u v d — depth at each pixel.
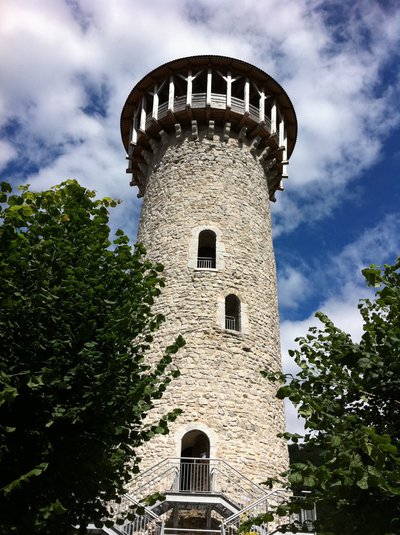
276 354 15.45
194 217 16.64
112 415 7.11
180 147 18.38
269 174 19.78
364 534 5.93
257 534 9.50
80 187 8.56
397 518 5.52
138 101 20.39
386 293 7.19
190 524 11.79
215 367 13.97
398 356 6.88
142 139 19.58
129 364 7.75
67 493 6.76
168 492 11.25
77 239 8.26
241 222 16.94
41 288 7.14
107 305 7.85
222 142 18.41
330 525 6.13
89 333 7.15
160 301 15.24
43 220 8.07
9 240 7.18
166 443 12.75
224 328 14.68
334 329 8.07
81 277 7.66
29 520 6.04
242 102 19.00
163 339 14.55
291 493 12.70
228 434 13.05
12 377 6.54
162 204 17.47
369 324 7.39
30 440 6.56
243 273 15.93
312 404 6.36
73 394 6.96
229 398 13.61
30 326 6.95
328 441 6.14
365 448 5.44
